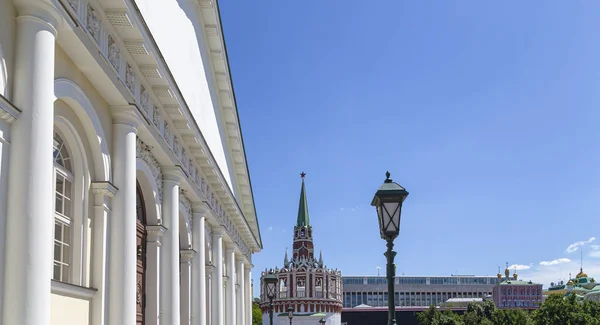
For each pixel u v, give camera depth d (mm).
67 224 14891
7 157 11117
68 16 12328
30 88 11367
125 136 16922
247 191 42906
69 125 14648
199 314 27094
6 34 11234
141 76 17984
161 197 22234
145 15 17969
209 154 26266
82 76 14836
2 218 10898
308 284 126250
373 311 160375
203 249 27906
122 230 16422
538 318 117500
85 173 15391
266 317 129375
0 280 10773
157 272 21281
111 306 16047
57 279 14508
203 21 27031
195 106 25359
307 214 138125
